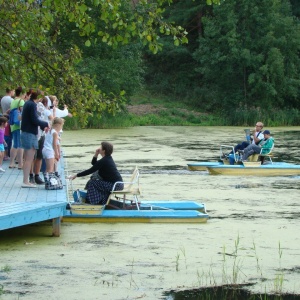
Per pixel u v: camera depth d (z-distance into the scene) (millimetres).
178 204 18969
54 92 18016
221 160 30703
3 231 16000
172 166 30891
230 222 17500
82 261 13312
